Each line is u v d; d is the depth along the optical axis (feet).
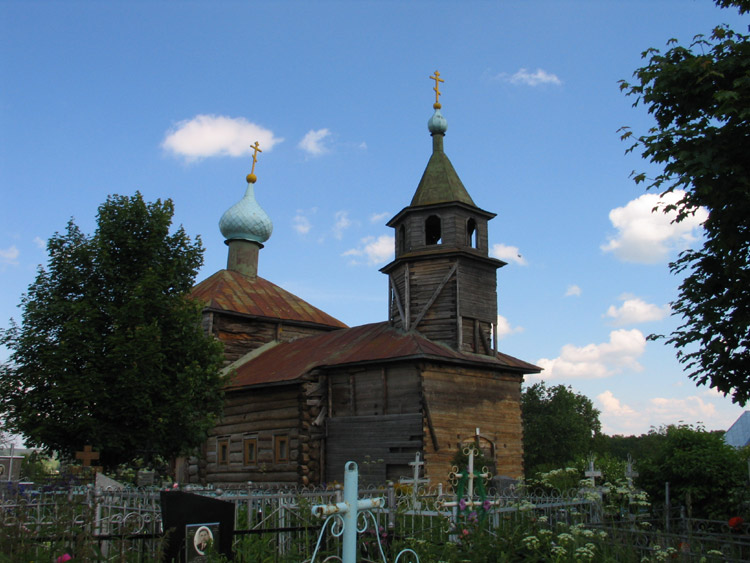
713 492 48.21
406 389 84.12
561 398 216.13
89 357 67.31
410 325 93.45
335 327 131.03
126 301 71.15
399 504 39.24
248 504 39.68
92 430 65.87
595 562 31.58
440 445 82.28
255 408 100.89
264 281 138.00
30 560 25.89
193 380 71.10
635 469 52.65
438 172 99.14
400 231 100.12
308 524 35.91
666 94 38.86
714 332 39.58
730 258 37.86
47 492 49.16
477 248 96.63
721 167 33.99
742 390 39.99
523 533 33.30
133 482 69.00
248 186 143.33
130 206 76.13
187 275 78.33
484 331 94.22
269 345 121.80
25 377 67.92
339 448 88.63
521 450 93.45
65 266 71.36
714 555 31.89
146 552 32.30
